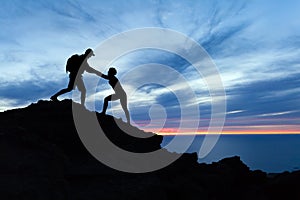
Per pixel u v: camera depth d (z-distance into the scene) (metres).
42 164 6.45
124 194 6.98
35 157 6.62
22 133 7.47
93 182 7.48
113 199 6.73
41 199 5.48
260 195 11.39
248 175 12.70
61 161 7.37
